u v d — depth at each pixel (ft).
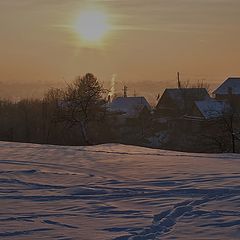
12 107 260.83
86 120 212.84
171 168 77.36
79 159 91.76
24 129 236.63
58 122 215.10
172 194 54.90
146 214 44.78
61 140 221.46
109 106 300.20
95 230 38.88
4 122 240.12
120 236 36.91
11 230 38.73
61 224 40.86
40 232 38.22
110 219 42.80
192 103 275.59
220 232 37.76
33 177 69.15
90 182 64.44
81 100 211.00
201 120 237.45
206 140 197.88
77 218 43.29
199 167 78.28
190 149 207.10
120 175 70.49
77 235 37.27
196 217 42.98
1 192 57.16
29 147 116.98
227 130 172.24
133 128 266.36
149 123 279.28
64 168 78.84
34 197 53.93
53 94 246.27
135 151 108.27
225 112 187.93
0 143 129.08
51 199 52.80
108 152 105.40
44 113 239.30
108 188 59.47
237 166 79.36
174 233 37.70
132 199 52.42
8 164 83.82
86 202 50.98
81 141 218.59
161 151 109.19
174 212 45.47
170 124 273.54
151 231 38.93
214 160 89.30
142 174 71.00
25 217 43.55
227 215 43.47
